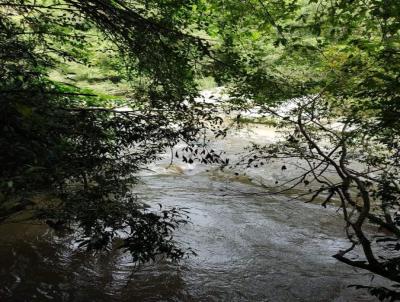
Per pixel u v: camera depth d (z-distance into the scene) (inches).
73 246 205.9
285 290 183.0
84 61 213.0
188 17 191.8
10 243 200.8
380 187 154.2
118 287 176.1
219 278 190.1
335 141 233.9
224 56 171.9
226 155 401.7
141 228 139.1
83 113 145.1
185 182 335.3
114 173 173.9
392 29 142.0
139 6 222.5
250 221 262.7
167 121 166.6
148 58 165.8
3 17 174.2
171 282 182.9
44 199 144.7
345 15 163.8
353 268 205.8
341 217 273.7
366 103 155.3
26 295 163.8
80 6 168.7
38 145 108.4
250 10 181.6
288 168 381.7
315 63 207.8
